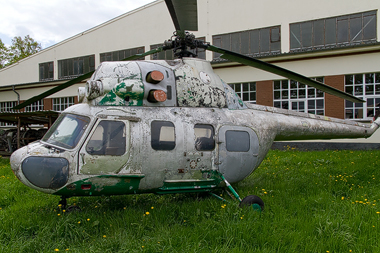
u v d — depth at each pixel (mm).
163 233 3697
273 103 15148
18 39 36562
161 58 18047
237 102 5762
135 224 4043
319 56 14000
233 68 15898
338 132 7207
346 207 4781
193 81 5219
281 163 9617
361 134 7789
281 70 5566
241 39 15938
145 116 4648
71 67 20969
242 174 5398
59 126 4582
